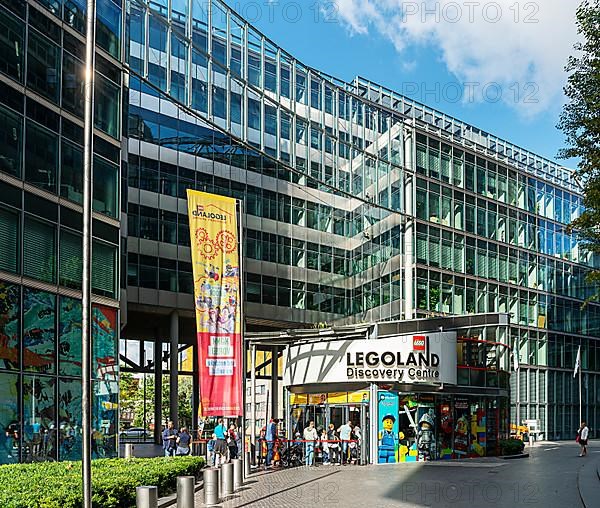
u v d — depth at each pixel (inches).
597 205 788.6
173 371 1820.9
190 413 3134.8
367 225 2212.1
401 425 1366.9
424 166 2166.6
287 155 1900.8
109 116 1114.7
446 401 1461.6
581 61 791.1
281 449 1246.9
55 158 983.0
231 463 819.4
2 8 900.0
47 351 933.8
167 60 1569.9
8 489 530.3
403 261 2071.9
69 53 1028.5
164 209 1798.7
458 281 2208.4
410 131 2159.2
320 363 1397.6
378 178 2153.1
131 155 1744.6
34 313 915.4
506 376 1660.9
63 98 1008.9
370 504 724.0
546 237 2628.0
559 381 2598.4
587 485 908.0
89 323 520.7
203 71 1668.3
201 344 983.6
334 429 1379.2
